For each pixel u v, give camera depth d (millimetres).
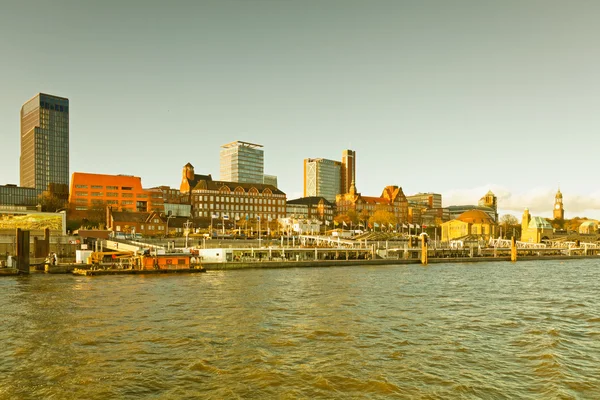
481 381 33906
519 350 41469
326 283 87188
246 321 51875
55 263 108062
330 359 38562
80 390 32250
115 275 99375
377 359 38625
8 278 92438
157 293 72000
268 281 89938
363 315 55688
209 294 71188
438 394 31609
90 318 52969
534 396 31391
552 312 59094
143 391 32062
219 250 125250
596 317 56000
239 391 32031
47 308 58875
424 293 74688
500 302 66562
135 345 42281
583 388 32781
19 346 41906
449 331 48094
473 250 192750
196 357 38906
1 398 30984
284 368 36406
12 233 132875
